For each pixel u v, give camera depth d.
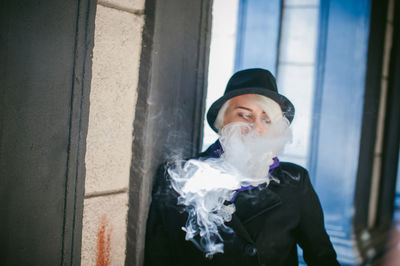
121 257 1.36
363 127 3.44
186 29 1.49
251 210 1.34
